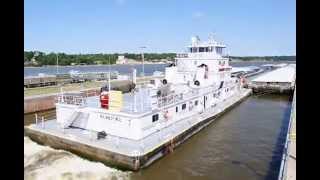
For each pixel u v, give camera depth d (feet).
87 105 79.56
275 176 62.28
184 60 130.00
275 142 86.84
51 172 60.80
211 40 130.00
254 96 192.03
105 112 73.56
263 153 77.10
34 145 76.48
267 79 220.02
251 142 86.74
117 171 61.98
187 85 113.19
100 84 174.60
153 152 65.16
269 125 107.65
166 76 119.03
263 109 140.26
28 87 158.71
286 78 227.20
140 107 78.13
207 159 71.92
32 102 125.59
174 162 69.26
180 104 91.81
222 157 73.61
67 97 89.40
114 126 72.69
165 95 89.86
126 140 69.72
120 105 72.49
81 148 68.28
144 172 62.54
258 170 65.62
